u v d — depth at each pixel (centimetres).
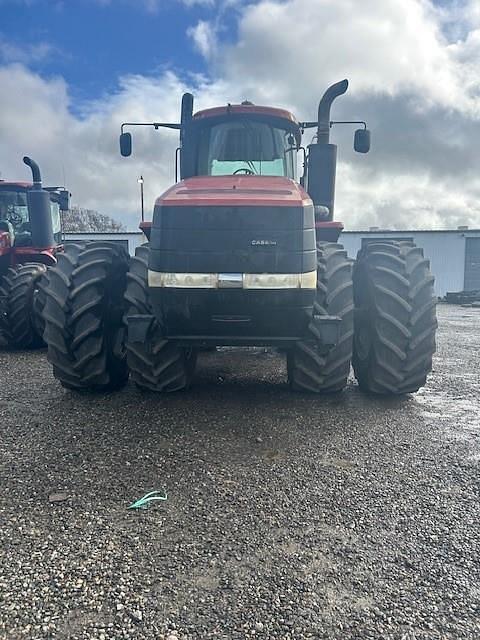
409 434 314
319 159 433
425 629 152
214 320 312
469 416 351
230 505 225
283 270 299
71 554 188
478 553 190
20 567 179
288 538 199
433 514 218
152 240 311
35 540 197
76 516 215
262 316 309
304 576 176
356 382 440
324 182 434
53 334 378
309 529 206
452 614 158
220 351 580
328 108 438
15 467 262
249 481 249
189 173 441
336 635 150
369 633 150
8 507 222
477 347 682
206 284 301
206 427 323
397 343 360
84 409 360
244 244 298
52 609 159
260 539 198
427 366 367
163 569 179
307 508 222
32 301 625
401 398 392
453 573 178
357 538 199
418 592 168
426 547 194
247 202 297
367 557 187
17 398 390
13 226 725
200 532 203
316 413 352
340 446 293
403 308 358
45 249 705
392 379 369
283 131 432
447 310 1540
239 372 470
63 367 384
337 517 215
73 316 370
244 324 314
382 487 243
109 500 229
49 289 384
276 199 300
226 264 299
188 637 148
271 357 544
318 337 335
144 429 319
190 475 255
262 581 173
